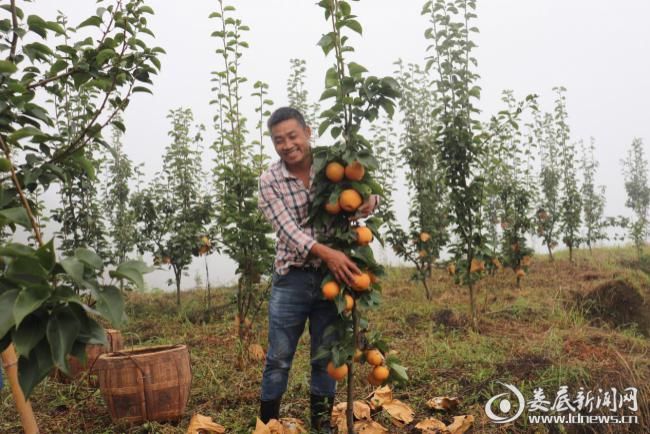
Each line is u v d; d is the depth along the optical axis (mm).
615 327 6930
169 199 9656
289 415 3967
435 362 5086
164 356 3908
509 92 10266
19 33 2891
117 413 3822
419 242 8758
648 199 16109
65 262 1760
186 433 3529
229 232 5969
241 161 6406
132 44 3289
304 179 3266
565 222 11750
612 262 11188
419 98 9570
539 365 4488
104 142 2951
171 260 8898
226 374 5098
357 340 3092
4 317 1705
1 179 2621
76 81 3146
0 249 1723
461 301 8391
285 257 3299
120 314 1864
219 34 6254
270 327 3426
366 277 2963
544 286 9156
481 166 6945
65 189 7840
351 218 3107
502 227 9953
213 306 9109
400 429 3682
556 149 12211
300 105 9352
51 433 3865
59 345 1773
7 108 2664
